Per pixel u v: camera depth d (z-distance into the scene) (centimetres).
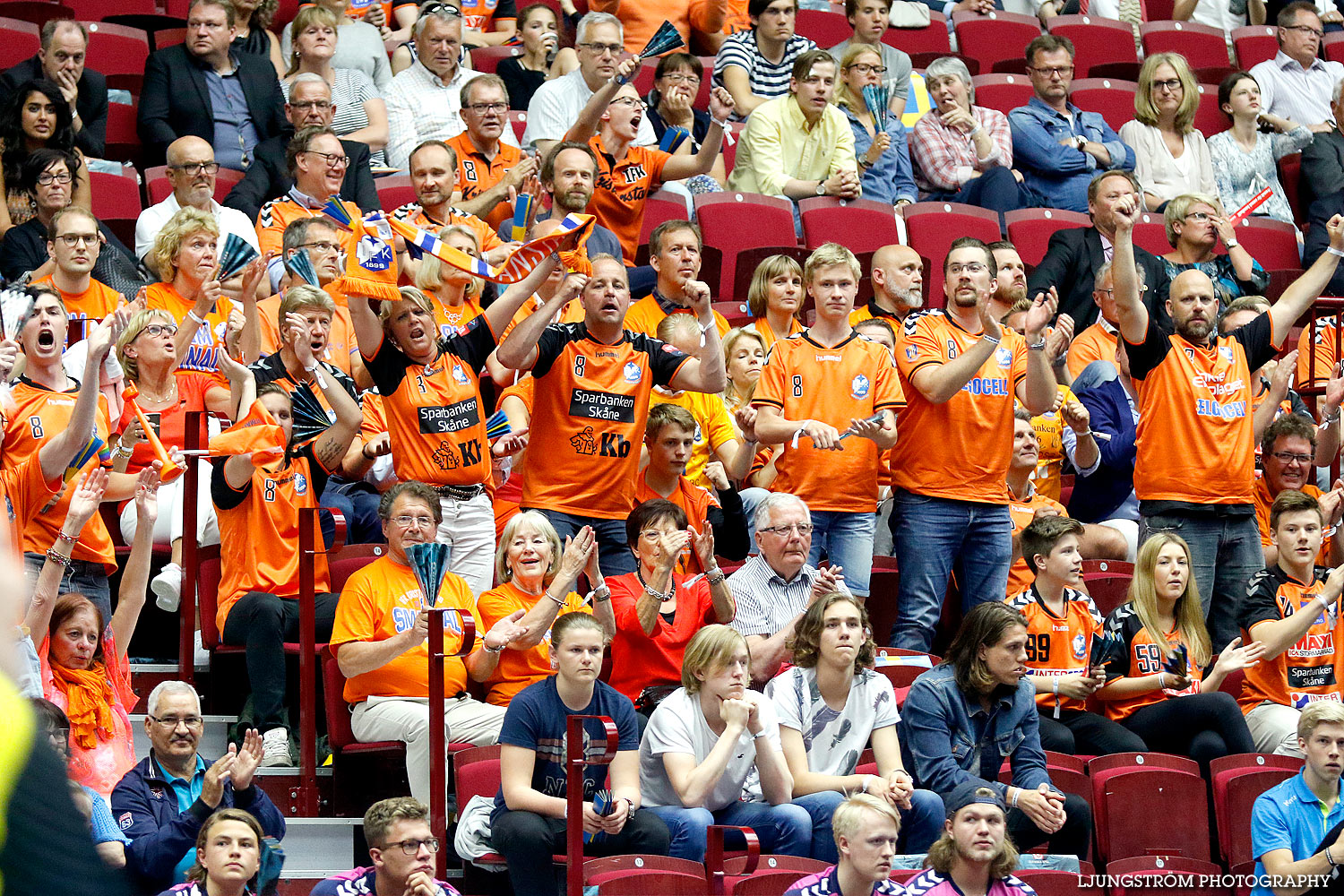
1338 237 2812
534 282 2408
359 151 3391
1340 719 2133
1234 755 2306
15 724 400
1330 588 2466
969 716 2122
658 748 2016
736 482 2653
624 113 3316
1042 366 2555
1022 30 4622
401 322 2402
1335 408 2833
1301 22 4444
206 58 3559
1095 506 2905
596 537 2342
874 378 2544
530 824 1884
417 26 3778
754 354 2775
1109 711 2411
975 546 2548
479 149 3422
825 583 2211
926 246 3541
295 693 2311
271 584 2328
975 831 1842
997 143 3872
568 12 4425
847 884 1827
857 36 4097
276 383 2447
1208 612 2631
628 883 1825
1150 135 3969
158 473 2052
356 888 1759
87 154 3403
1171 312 2672
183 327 2508
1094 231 3125
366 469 2586
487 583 2455
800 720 2111
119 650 2039
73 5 4119
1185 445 2614
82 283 2747
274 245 3034
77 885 393
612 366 2430
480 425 2445
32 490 2062
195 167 3042
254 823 1698
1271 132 4172
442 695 1883
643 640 2256
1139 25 4884
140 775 1897
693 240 2858
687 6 4225
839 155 3666
